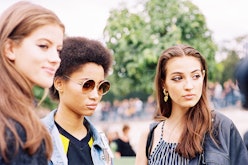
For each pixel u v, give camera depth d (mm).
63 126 2541
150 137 2959
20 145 1643
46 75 1800
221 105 19297
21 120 1686
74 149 2512
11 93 1728
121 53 11844
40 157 1709
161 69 2838
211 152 2664
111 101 23391
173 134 2861
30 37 1774
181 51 2746
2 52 1766
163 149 2850
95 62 2525
